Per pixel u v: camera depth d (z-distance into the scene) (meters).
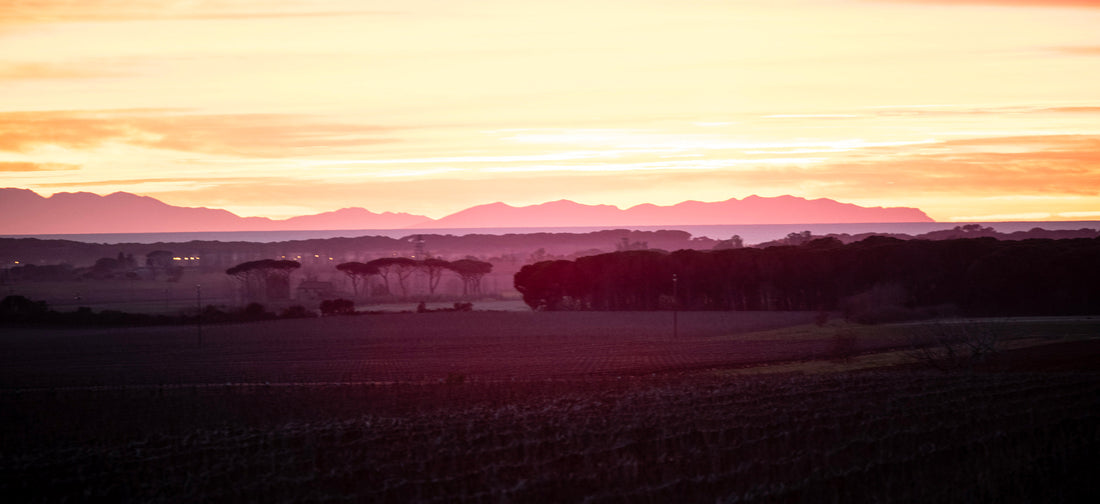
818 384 40.91
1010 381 38.72
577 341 72.00
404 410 38.91
